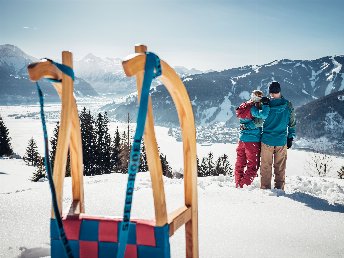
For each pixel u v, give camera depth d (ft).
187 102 5.17
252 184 19.98
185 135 5.36
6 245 9.11
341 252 9.43
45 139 3.84
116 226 4.58
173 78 4.67
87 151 103.65
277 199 15.15
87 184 17.99
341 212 13.67
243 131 19.12
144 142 4.37
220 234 10.61
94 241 4.62
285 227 11.50
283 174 19.11
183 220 5.14
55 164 4.77
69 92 4.72
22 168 81.10
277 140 18.47
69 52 4.72
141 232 4.41
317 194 17.78
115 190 15.67
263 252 9.21
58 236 4.75
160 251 4.36
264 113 17.90
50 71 4.37
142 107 3.80
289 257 8.95
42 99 3.93
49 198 14.19
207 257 8.78
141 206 12.98
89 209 12.73
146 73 3.90
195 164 5.57
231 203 14.42
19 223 10.91
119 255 3.66
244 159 19.52
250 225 11.59
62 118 4.71
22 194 14.98
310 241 10.23
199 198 15.19
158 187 4.40
